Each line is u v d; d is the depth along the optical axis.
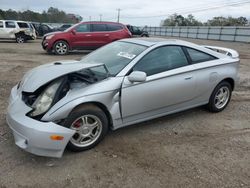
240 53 18.83
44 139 3.08
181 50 4.56
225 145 4.00
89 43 13.77
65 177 3.08
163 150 3.75
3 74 7.95
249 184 3.11
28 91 3.43
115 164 3.36
